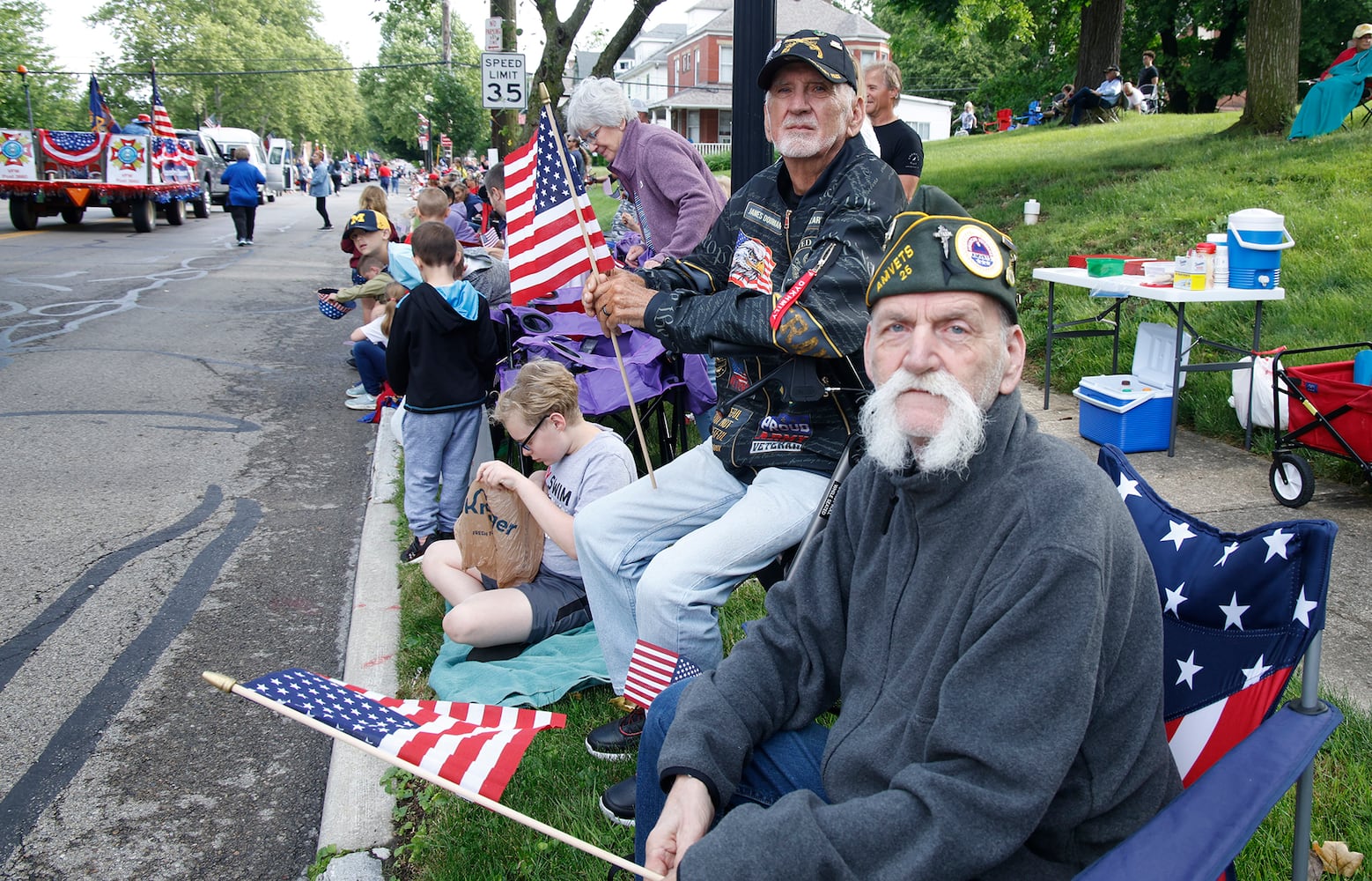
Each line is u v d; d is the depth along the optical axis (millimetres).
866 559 1838
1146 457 5312
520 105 11711
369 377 7285
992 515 1611
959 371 1635
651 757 2002
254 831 2797
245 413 7348
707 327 2605
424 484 4500
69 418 7039
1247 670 1748
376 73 77000
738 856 1512
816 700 1926
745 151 4031
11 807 2881
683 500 2885
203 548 4828
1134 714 1580
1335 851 2264
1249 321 6344
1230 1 33062
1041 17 25375
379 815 2754
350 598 4320
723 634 3551
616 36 11875
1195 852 1350
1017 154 15906
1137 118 21891
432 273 4438
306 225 25453
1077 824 1591
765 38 3898
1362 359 4656
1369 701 2916
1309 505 4520
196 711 3400
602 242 3020
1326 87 10828
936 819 1473
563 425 3537
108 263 15477
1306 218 7754
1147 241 8250
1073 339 7094
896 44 43719
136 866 2646
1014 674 1495
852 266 2453
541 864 2473
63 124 51812
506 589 3600
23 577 4445
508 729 1998
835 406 2650
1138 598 1590
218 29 66062
